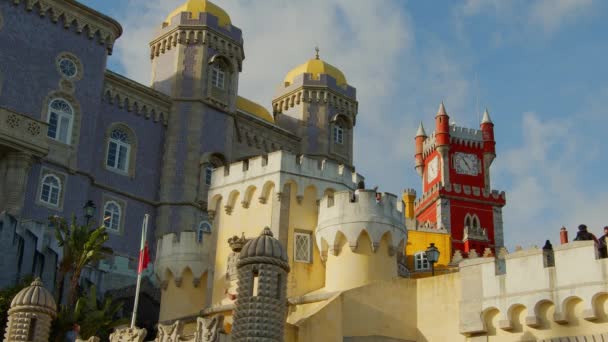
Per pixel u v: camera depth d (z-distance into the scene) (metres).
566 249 28.05
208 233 41.03
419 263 57.41
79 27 50.25
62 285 39.06
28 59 47.50
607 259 26.95
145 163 53.12
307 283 36.56
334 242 35.50
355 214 35.50
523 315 28.50
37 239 39.09
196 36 56.44
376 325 31.30
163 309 40.22
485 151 97.56
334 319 30.88
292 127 63.94
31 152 44.66
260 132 60.28
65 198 47.06
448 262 59.06
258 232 37.78
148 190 52.78
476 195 94.00
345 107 65.06
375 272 34.81
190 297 39.81
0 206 43.25
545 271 28.28
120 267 44.81
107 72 52.16
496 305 29.09
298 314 34.69
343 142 64.56
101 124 51.47
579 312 27.27
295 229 37.41
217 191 40.22
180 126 54.62
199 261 40.19
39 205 45.59
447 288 30.95
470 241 89.94
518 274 28.97
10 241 37.72
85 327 34.19
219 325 26.83
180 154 53.94
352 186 40.06
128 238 50.66
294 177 38.09
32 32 48.09
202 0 58.41
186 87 55.47
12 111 44.19
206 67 56.09
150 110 54.16
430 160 100.06
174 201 52.81
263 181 38.28
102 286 42.47
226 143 55.91
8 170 43.97
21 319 29.81
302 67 66.06
